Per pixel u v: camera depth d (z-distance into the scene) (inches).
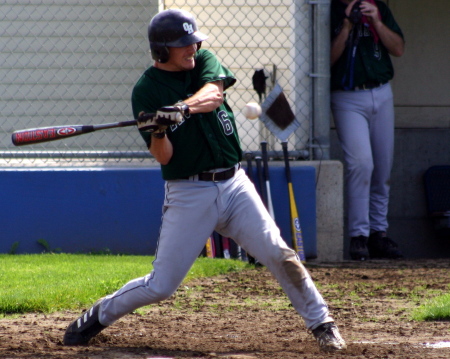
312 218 1213.1
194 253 554.9
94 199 1213.7
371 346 581.0
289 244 1208.8
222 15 1318.9
